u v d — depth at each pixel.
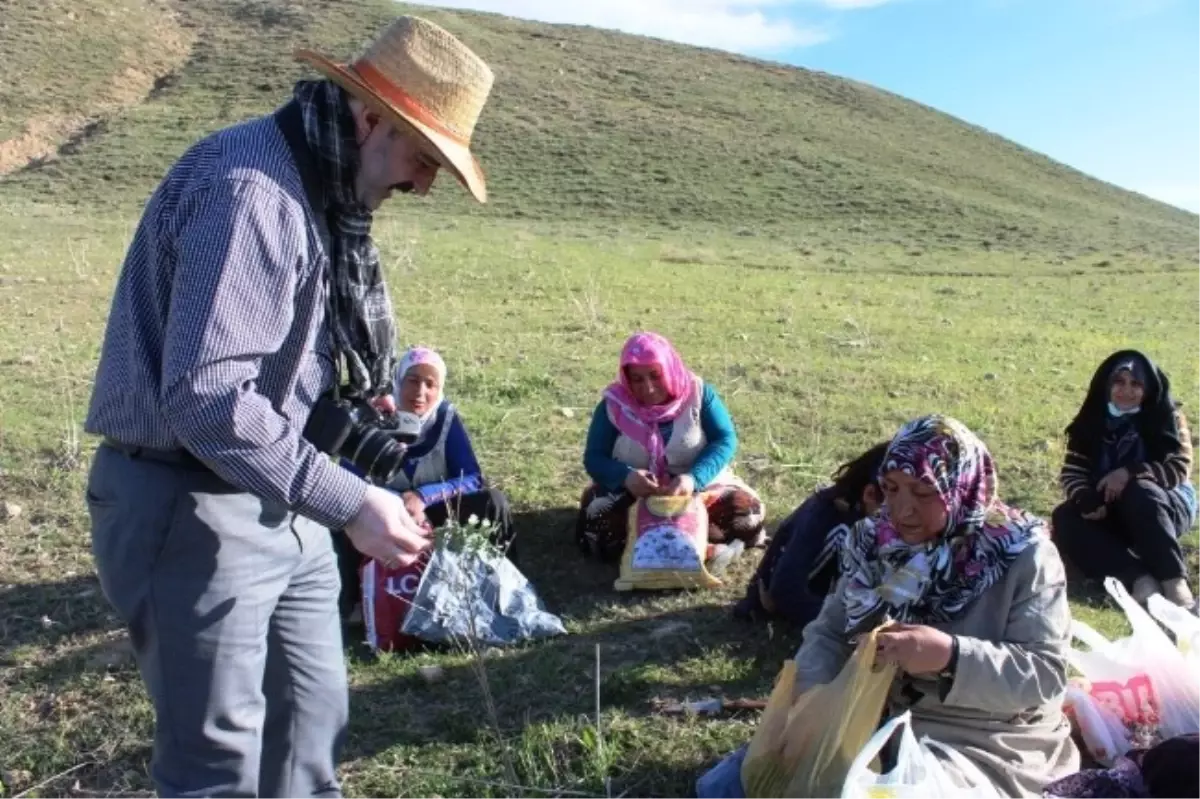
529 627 5.19
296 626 3.22
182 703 2.87
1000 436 8.69
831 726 3.26
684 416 6.06
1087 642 4.19
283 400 2.79
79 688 4.71
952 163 53.22
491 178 40.69
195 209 2.63
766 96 60.56
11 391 8.92
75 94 46.88
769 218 38.91
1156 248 37.78
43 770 4.20
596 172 42.53
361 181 2.88
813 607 5.10
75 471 7.18
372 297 3.03
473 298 15.41
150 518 2.77
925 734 3.44
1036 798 3.39
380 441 2.97
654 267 21.83
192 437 2.57
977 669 3.23
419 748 4.31
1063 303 20.02
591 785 4.00
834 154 49.91
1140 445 6.01
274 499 2.67
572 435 8.31
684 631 5.29
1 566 5.91
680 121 51.44
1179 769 3.18
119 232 22.73
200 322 2.56
